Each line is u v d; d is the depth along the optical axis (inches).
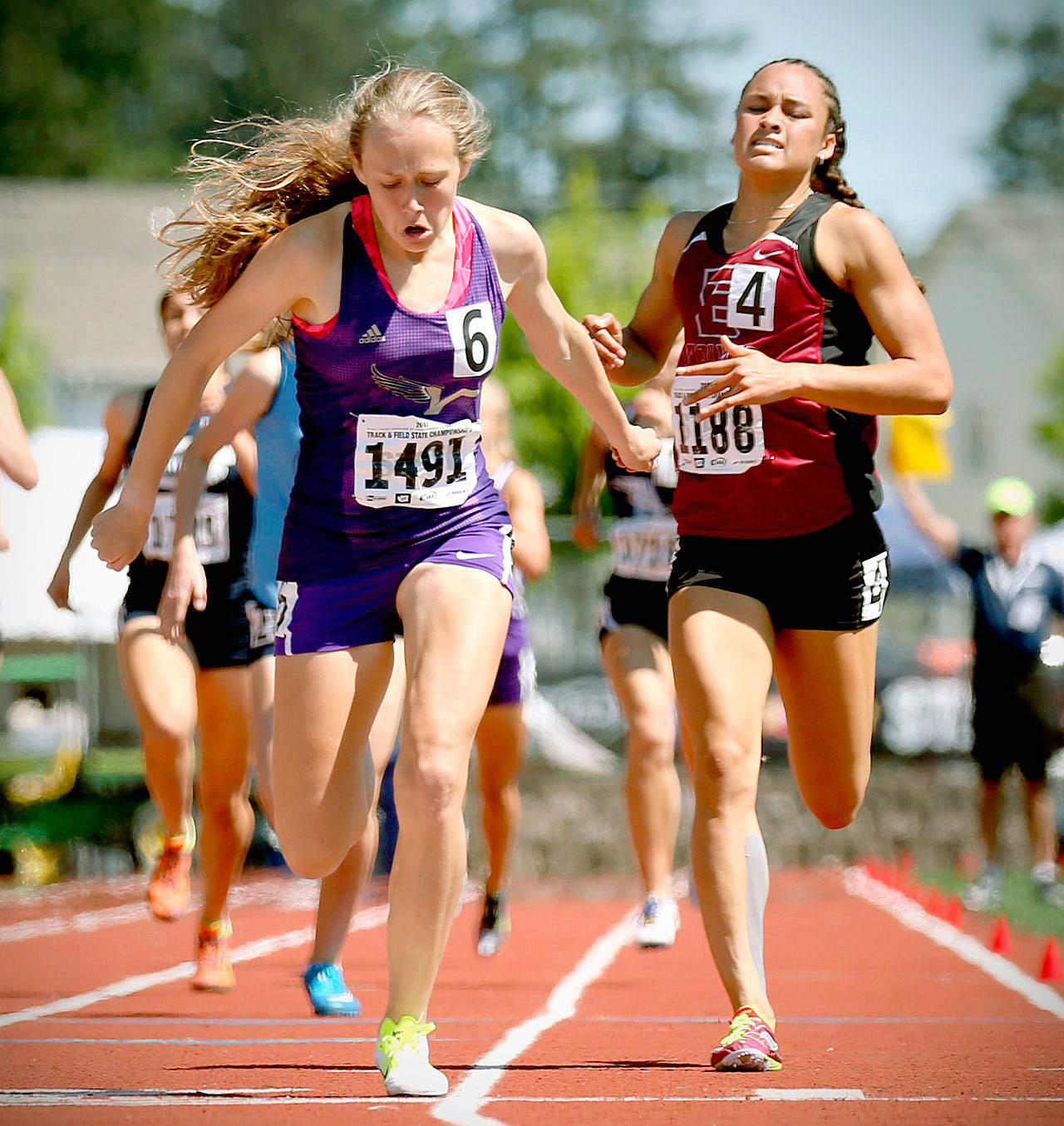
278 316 601.3
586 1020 724.7
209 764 813.9
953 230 5580.7
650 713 946.1
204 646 810.8
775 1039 591.2
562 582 3238.2
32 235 5162.4
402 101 515.8
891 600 3046.3
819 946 1122.0
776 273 596.7
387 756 698.2
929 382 575.5
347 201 561.3
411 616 529.3
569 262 3580.2
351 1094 505.4
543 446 3412.9
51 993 826.8
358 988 856.3
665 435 952.9
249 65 7391.7
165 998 797.9
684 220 644.7
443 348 532.1
